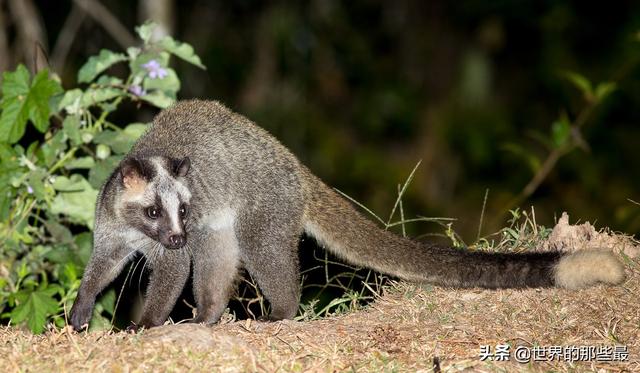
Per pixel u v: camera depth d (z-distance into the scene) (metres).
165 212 10.40
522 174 21.61
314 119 22.16
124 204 10.48
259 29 22.17
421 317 9.80
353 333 9.28
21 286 12.29
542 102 23.08
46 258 12.37
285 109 22.06
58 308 10.92
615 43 22.41
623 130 21.89
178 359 8.23
